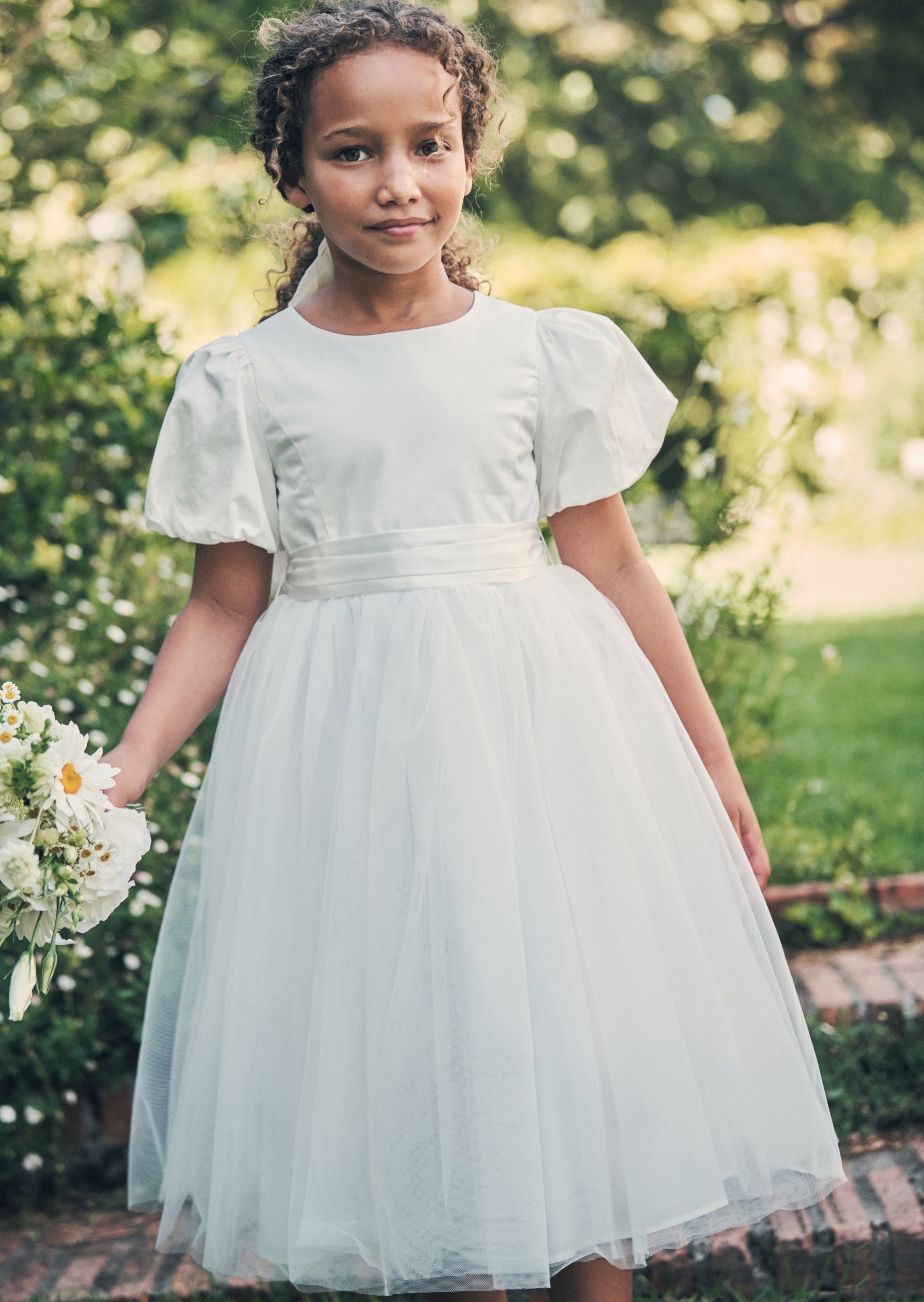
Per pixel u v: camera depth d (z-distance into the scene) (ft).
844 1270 6.44
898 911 8.84
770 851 9.41
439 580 5.24
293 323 5.57
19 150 14.28
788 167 35.50
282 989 5.07
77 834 4.71
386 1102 4.78
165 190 15.56
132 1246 6.95
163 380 9.66
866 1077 7.59
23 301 10.29
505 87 6.14
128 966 7.43
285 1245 4.95
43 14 13.48
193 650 5.63
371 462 5.29
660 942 5.09
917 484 27.78
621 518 5.84
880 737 12.37
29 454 9.59
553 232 34.50
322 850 5.09
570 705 5.20
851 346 24.04
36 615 9.20
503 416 5.40
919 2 36.68
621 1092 4.91
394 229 5.17
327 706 5.20
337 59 5.09
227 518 5.37
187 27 15.98
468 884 4.86
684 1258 6.46
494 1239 4.66
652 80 35.68
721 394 23.00
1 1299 6.49
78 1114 7.63
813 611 20.33
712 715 5.86
